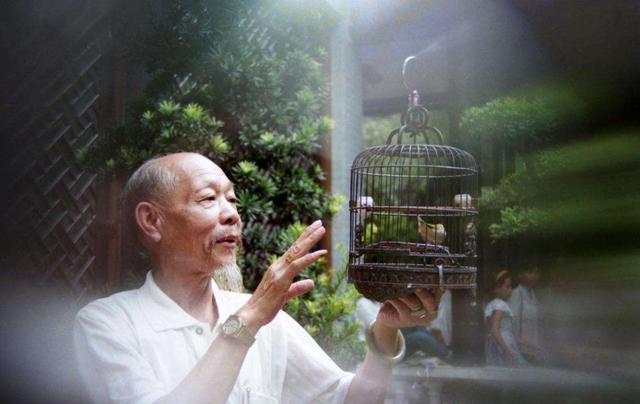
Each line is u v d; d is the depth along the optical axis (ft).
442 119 17.13
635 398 11.50
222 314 4.88
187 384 3.95
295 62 10.24
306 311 10.05
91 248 8.70
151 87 9.25
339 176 14.89
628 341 13.39
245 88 9.55
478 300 15.43
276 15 10.28
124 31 8.96
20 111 7.61
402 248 5.53
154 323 4.56
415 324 4.98
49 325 7.66
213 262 4.71
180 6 9.00
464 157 6.48
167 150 8.75
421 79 17.48
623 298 13.58
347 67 15.53
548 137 13.74
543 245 14.28
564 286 14.08
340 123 15.01
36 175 7.89
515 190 13.93
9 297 7.29
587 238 13.67
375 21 15.71
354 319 12.72
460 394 12.33
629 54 13.64
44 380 6.98
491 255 15.06
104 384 4.41
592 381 12.68
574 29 14.11
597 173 13.48
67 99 8.42
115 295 4.79
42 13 7.83
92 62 8.83
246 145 9.82
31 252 7.76
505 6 14.90
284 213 10.35
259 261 10.10
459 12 15.35
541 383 12.49
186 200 4.65
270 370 4.90
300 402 5.14
